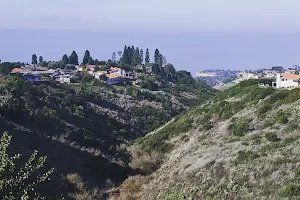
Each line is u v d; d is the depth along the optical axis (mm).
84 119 63031
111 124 72875
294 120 33219
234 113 43719
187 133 45156
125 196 32500
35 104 55344
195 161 31688
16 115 44750
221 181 24609
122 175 39531
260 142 30469
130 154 48438
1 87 53906
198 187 25609
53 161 36406
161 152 42844
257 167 23812
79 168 37531
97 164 40000
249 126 36281
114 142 57562
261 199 19891
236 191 22312
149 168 39781
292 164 22312
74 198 31031
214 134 39531
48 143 40375
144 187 33938
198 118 48406
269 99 41344
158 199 27328
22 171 10297
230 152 30000
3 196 9297
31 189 10484
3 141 10422
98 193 33750
